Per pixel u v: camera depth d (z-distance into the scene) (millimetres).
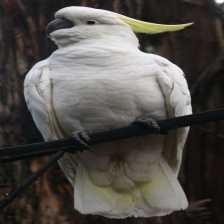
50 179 14430
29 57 14680
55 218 14250
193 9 16500
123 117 10547
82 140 10102
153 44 16234
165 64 10594
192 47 16406
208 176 16453
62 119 10625
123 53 10492
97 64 10445
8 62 14656
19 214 14164
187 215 15094
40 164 14289
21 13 14812
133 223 14555
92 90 10398
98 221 14445
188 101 10695
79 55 10477
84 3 14633
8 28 14773
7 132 14336
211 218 16281
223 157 16500
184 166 16484
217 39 16469
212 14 16594
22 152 9914
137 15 15164
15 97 14477
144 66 10492
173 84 10492
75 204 10836
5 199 10445
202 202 15352
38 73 10664
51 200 14336
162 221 14812
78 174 10977
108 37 10695
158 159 10852
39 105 10570
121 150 10742
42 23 14781
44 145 9984
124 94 10414
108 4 14773
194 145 16547
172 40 16297
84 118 10539
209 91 16344
